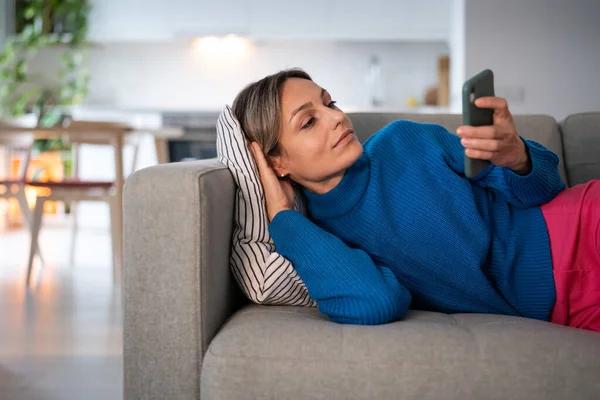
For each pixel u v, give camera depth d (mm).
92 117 6266
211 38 6477
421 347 1074
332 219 1443
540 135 1797
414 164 1446
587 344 1074
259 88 1421
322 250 1295
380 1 5895
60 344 2363
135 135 3945
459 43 4660
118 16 6133
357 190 1411
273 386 1075
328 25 5969
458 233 1369
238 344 1105
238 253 1362
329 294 1253
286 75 1438
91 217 6488
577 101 4242
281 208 1386
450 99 5492
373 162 1440
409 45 6340
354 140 1377
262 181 1401
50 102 6367
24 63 6223
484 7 4258
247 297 1464
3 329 2572
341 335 1108
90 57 6555
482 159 1236
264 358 1085
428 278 1391
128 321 1180
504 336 1100
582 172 1790
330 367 1070
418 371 1059
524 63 4254
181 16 6082
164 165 1231
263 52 6488
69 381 1959
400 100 6359
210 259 1192
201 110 6176
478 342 1086
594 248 1332
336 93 6434
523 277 1373
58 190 3496
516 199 1411
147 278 1172
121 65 6559
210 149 6219
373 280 1236
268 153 1439
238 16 6027
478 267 1356
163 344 1165
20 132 3377
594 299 1304
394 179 1437
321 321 1215
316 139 1367
